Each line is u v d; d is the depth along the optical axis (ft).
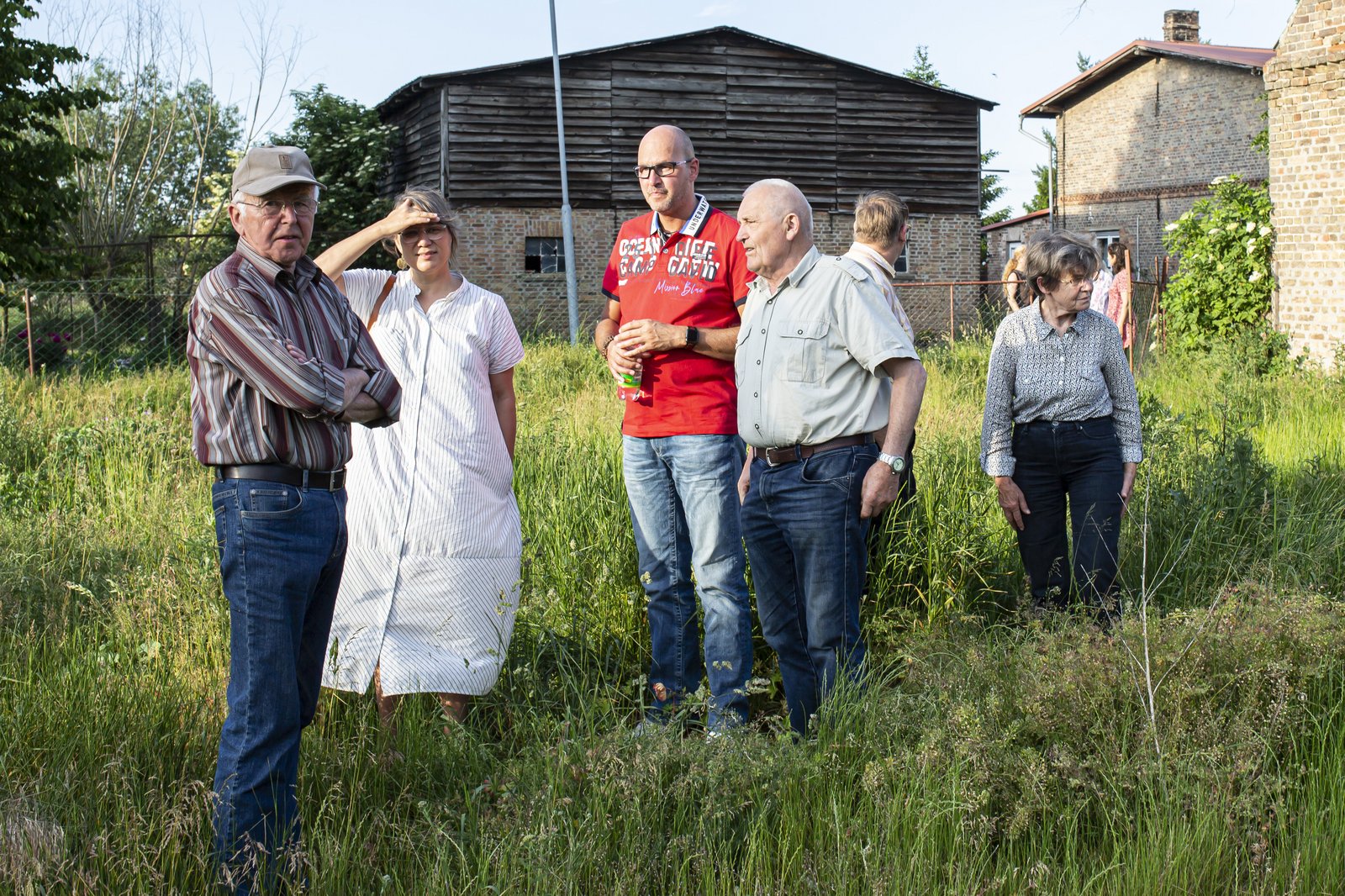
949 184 89.71
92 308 55.98
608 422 26.68
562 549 16.78
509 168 80.69
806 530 12.62
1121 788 10.57
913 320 89.51
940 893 9.27
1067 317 15.30
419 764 11.55
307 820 10.44
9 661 13.64
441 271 13.88
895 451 12.34
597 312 83.25
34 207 58.65
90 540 19.24
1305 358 43.98
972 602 16.85
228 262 9.86
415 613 13.41
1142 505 18.13
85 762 10.96
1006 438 15.84
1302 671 12.01
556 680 13.64
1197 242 51.31
